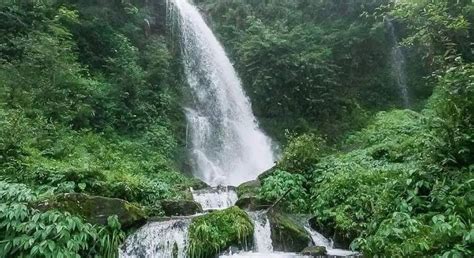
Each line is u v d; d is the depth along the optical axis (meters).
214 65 17.33
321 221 7.83
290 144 10.61
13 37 11.18
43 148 8.85
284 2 18.98
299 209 8.59
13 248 5.36
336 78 17.16
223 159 15.04
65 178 7.25
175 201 8.02
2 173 7.12
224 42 18.73
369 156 9.67
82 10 13.68
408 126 11.39
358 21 17.81
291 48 16.72
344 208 7.56
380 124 12.77
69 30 12.90
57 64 10.80
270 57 16.45
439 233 5.22
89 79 12.04
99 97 11.89
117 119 12.23
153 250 6.36
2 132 7.84
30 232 5.49
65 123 10.35
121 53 13.63
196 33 17.86
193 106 15.41
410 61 17.30
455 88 6.57
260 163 15.47
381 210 6.39
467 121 6.35
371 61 17.78
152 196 8.32
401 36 17.27
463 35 9.11
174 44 16.59
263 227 7.20
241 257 6.22
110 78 13.09
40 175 7.24
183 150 13.63
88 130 10.61
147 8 16.33
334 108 16.62
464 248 4.88
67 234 5.50
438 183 5.99
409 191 6.20
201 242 6.36
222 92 16.75
